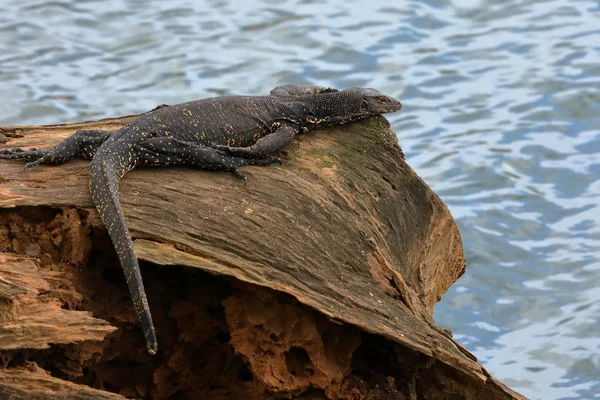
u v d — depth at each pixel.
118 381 12.50
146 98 23.81
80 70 24.81
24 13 27.19
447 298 19.06
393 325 12.16
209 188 12.37
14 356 10.73
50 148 12.89
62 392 10.57
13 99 23.55
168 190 12.16
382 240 13.23
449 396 12.77
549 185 21.44
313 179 13.08
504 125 23.02
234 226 11.93
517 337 18.11
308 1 28.16
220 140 13.35
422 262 14.21
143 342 12.40
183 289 12.48
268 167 13.05
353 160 13.82
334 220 12.64
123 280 12.31
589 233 20.20
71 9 27.53
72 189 11.95
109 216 11.43
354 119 14.36
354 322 11.87
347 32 26.44
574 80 24.36
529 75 24.62
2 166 12.30
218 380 12.63
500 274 19.47
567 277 19.30
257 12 27.50
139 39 26.16
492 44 25.95
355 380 12.55
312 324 11.93
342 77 24.59
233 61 25.12
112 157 12.13
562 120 23.16
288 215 12.34
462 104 23.70
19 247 11.71
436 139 22.69
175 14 27.39
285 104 14.04
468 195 21.22
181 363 12.55
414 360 12.63
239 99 13.84
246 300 11.93
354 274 12.43
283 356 12.01
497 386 12.54
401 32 26.53
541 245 20.05
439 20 27.16
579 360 17.52
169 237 11.62
